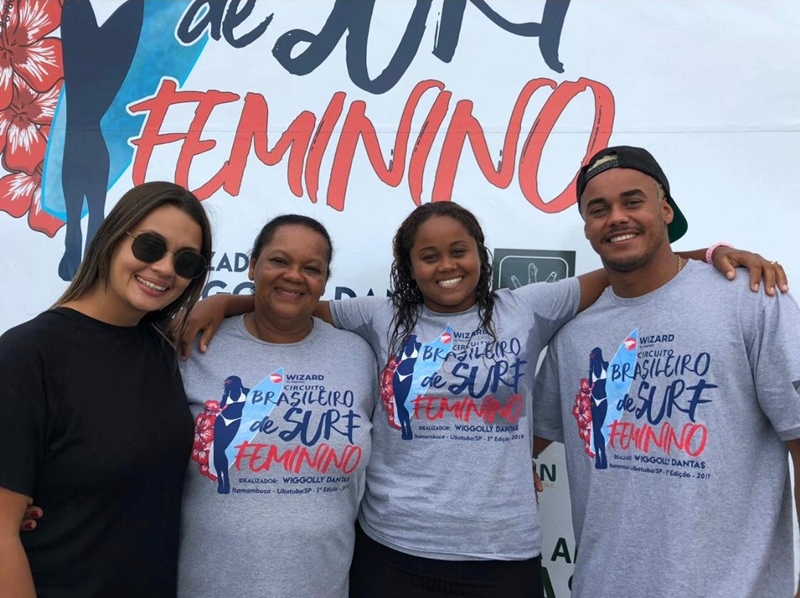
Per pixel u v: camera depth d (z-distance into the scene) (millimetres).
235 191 1987
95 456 1076
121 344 1206
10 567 990
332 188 1964
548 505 1869
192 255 1218
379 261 1939
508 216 1914
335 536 1354
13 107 2049
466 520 1353
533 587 1392
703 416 1268
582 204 1460
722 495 1239
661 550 1259
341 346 1518
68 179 2021
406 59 1959
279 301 1400
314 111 1981
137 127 2023
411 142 1949
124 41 2041
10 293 2010
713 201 1852
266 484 1319
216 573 1282
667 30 1891
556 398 1580
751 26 1857
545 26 1927
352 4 1980
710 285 1341
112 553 1100
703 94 1869
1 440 1016
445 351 1476
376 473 1486
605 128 1897
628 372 1375
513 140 1922
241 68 2006
